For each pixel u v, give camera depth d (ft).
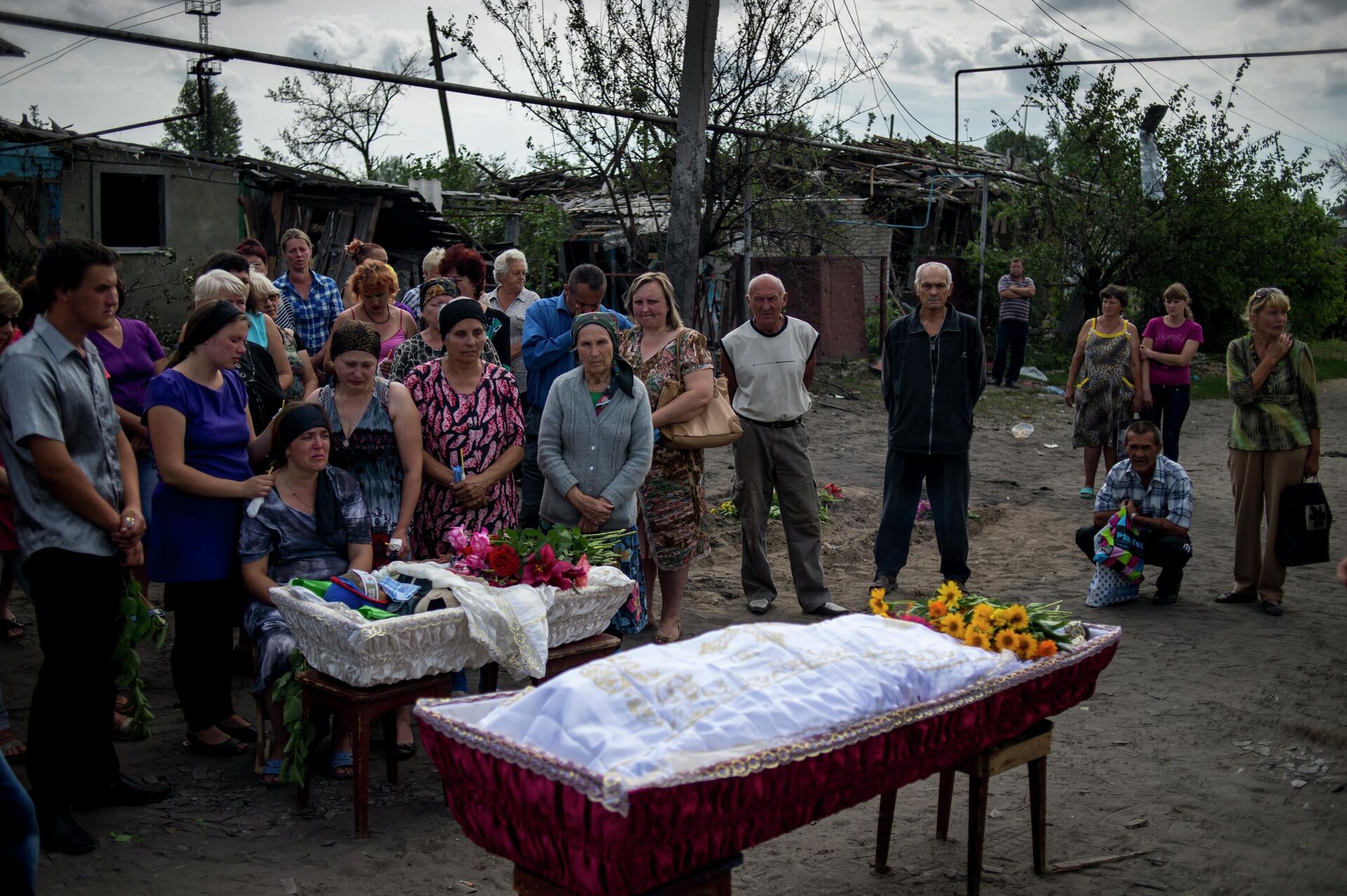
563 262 63.98
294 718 13.48
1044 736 12.07
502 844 9.06
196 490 14.23
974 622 11.98
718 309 56.39
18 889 7.25
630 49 47.09
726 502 30.91
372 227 52.24
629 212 51.93
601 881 8.24
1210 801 14.26
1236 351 22.52
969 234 79.92
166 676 18.16
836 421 47.09
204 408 14.58
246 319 14.64
